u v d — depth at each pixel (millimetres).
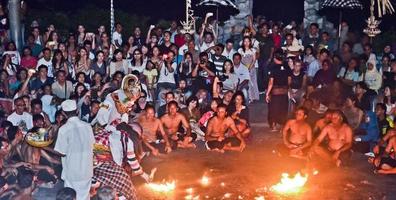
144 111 11820
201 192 9586
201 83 13719
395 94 13375
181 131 12180
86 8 19484
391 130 10914
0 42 14992
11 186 8547
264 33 15523
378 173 10750
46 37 15391
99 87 12703
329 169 10953
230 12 16500
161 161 11203
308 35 16266
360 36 17375
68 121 7875
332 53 15617
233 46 15867
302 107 11508
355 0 16141
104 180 7844
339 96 12961
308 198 9469
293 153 11375
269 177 10359
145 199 9203
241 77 14234
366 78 13891
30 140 9258
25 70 12930
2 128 9609
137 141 8297
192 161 11234
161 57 14188
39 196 9148
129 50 15156
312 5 17594
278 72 13211
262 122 13820
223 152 11867
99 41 15812
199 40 15367
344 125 11242
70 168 7789
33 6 19688
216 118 12016
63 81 12930
